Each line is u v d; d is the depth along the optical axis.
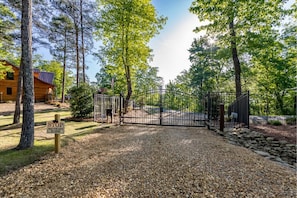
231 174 3.12
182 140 5.65
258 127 6.86
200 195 2.45
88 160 3.72
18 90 7.44
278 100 14.89
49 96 21.34
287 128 6.59
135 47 13.41
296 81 13.19
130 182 2.80
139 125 8.68
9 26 8.81
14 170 3.10
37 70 25.80
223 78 21.70
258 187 2.68
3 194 2.43
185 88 29.30
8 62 19.14
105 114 10.02
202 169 3.32
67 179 2.87
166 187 2.66
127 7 12.06
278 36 12.60
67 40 17.12
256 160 3.88
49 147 4.34
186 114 13.94
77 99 9.34
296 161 4.00
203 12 8.53
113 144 5.04
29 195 2.41
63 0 12.67
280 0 7.48
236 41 8.81
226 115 10.02
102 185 2.69
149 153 4.25
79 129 6.84
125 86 25.61
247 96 6.96
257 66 14.25
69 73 33.91
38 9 9.81
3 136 5.35
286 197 2.42
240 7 7.93
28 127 4.19
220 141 5.65
